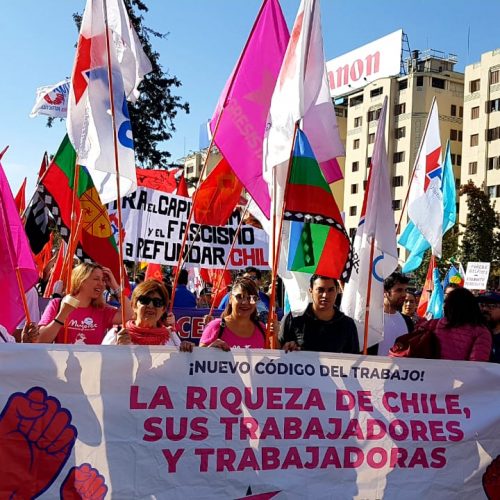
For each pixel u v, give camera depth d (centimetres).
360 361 442
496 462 457
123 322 438
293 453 423
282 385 427
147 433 401
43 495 382
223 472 410
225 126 520
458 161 5625
